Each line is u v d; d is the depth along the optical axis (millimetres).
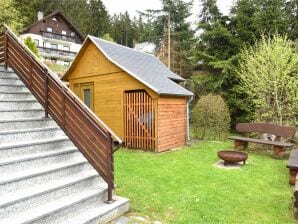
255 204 5016
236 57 17297
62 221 3721
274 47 12773
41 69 5730
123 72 10984
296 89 12125
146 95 10461
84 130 4699
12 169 4035
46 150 4941
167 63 24344
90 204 4211
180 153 9922
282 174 7094
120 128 11133
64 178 4480
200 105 14273
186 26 27875
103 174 4453
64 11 46375
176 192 5520
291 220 4379
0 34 7043
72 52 39094
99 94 11922
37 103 6180
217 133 14094
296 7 18859
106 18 49750
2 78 6273
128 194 5301
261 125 10445
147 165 7848
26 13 37625
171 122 11047
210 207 4809
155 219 4262
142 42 32594
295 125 12578
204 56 19500
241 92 15977
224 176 6793
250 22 17922
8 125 4973
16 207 3453
